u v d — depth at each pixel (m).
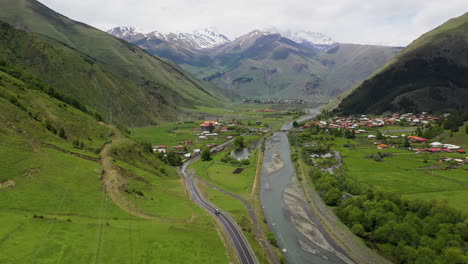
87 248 60.22
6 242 55.53
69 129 132.88
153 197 102.19
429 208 85.81
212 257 68.81
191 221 88.69
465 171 137.25
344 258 79.94
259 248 80.81
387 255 77.75
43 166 89.81
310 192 128.38
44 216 68.00
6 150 87.75
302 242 88.56
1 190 72.56
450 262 64.19
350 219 94.44
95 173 99.25
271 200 122.69
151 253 64.56
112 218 77.19
